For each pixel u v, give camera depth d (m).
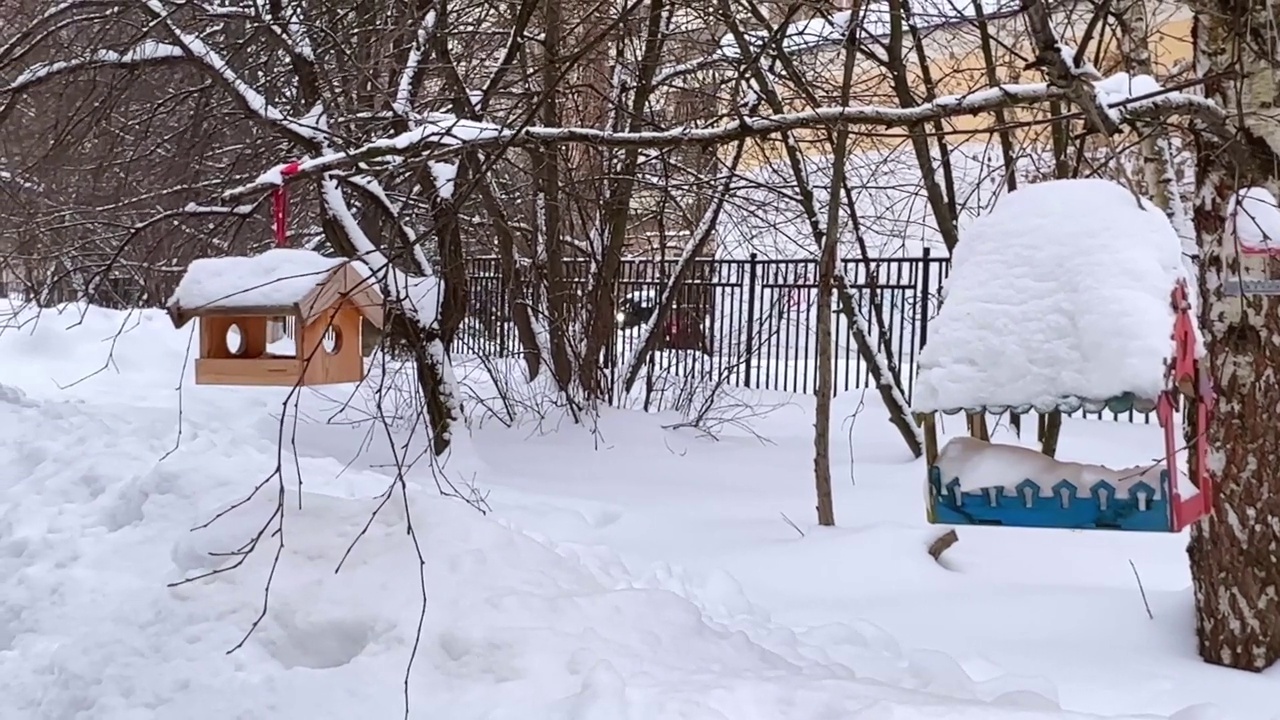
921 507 8.23
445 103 9.43
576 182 9.63
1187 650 4.94
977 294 3.20
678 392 13.16
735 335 16.19
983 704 3.59
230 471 5.89
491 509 7.06
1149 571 6.25
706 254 15.10
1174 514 3.12
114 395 11.82
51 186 11.07
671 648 4.03
